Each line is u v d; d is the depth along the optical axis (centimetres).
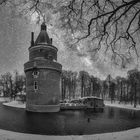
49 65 3619
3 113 3222
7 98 8306
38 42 4009
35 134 1507
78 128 2012
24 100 6338
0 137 1090
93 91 8369
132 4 658
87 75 8150
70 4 749
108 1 770
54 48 3947
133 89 6788
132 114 3991
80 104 4903
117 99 9112
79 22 839
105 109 5197
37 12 736
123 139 953
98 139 1105
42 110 3450
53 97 3650
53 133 1672
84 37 855
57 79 3844
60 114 3362
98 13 787
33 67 3556
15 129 1803
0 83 8881
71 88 8444
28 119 2603
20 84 8181
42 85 3534
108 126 2233
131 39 857
